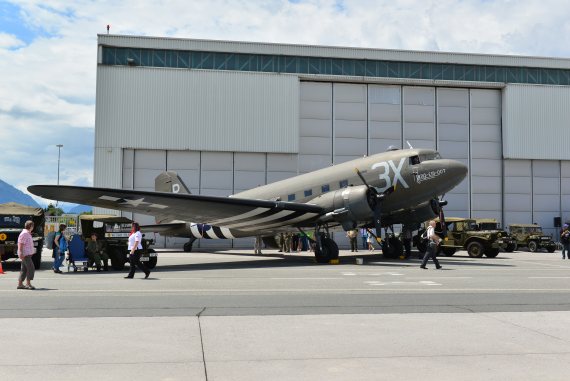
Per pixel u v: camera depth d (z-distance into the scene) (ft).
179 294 34.30
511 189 113.80
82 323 23.89
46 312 26.91
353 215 61.31
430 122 112.68
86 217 55.83
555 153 114.11
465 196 112.47
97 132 103.35
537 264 64.03
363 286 38.96
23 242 37.42
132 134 104.27
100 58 104.42
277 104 108.27
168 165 106.11
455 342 20.36
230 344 19.99
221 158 107.55
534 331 22.35
